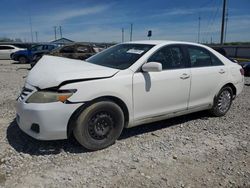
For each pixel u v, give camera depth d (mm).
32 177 3371
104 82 3994
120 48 5121
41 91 3816
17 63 22906
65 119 3766
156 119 4727
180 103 5000
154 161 3869
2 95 7699
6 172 3459
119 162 3803
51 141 4355
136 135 4777
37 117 3717
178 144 4477
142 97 4402
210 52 5645
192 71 5098
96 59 4988
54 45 21891
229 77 5840
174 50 4980
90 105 3924
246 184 3398
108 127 4152
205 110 5918
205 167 3770
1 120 5332
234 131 5164
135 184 3305
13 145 4207
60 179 3348
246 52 27906
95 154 4012
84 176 3428
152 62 4312
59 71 3990
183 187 3287
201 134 4953
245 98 8062
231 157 4094
